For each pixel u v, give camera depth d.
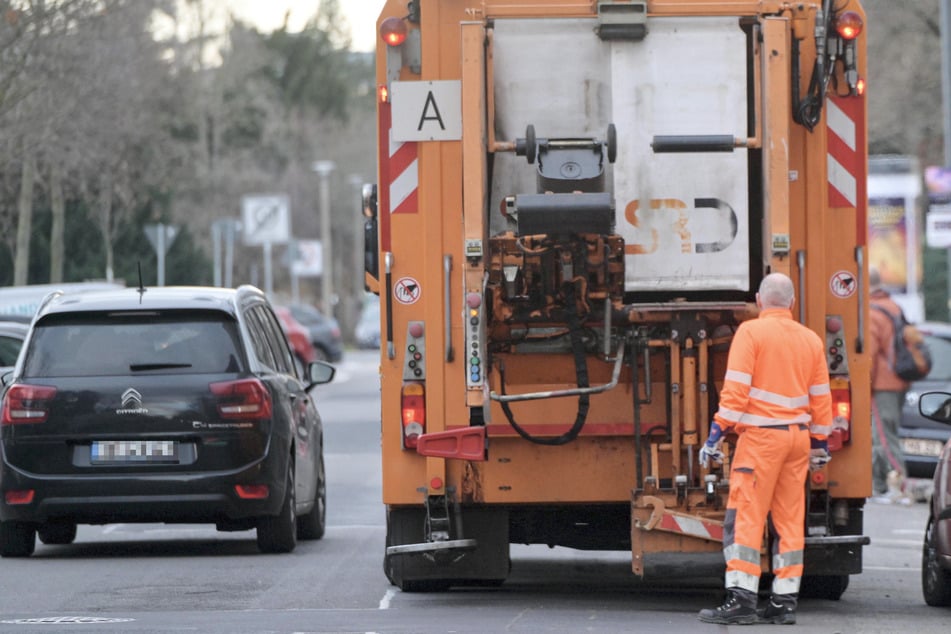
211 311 43.56
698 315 31.30
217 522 43.78
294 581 38.34
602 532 34.81
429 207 31.81
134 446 42.25
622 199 31.66
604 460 32.22
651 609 33.75
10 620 32.12
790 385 31.14
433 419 32.03
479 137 30.72
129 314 43.38
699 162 31.66
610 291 30.80
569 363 32.09
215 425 42.41
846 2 31.48
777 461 31.09
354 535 49.28
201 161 196.62
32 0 87.00
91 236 120.44
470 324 30.42
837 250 31.83
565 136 31.66
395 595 35.94
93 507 42.06
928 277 130.75
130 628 30.70
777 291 30.84
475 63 30.89
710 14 31.53
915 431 63.62
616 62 31.59
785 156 30.80
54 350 43.09
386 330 32.00
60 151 102.94
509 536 33.84
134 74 110.50
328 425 93.81
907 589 38.47
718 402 32.44
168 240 101.44
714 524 31.48
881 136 124.38
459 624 31.02
